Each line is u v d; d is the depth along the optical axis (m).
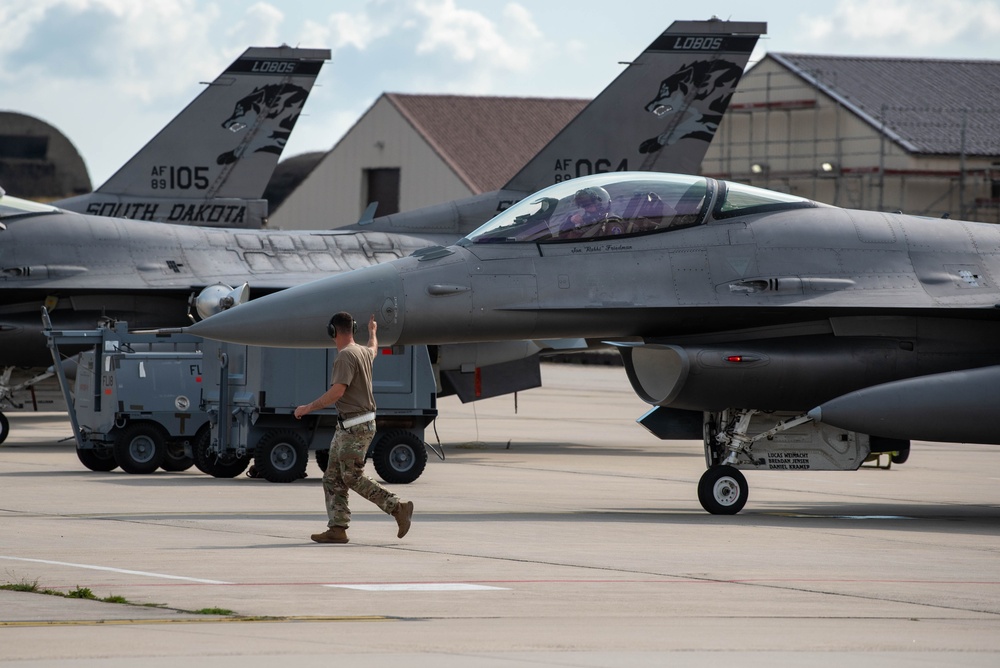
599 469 75.88
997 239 58.22
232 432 63.69
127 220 96.56
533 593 33.31
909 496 64.56
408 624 28.92
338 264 98.56
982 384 51.53
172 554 38.75
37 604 30.52
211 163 108.44
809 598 33.66
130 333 67.62
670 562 39.25
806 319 54.56
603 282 52.94
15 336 87.38
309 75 110.50
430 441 93.75
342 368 41.44
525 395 156.50
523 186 101.50
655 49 98.94
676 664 25.48
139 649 25.72
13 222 92.12
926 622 30.84
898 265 55.78
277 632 27.69
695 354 52.28
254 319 49.97
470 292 51.72
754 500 61.31
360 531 45.03
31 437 90.69
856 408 51.16
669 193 55.12
